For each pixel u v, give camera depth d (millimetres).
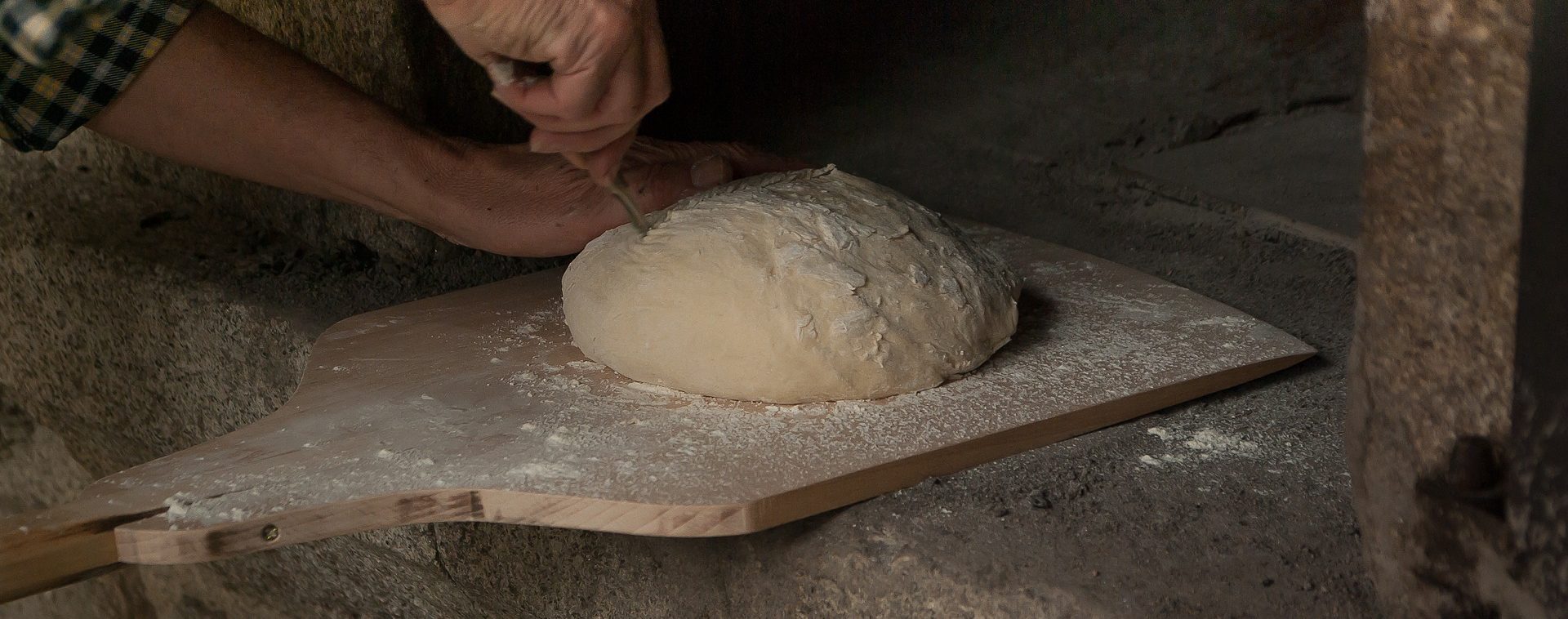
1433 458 690
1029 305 1454
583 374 1299
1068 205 2027
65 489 2326
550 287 1604
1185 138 2178
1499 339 631
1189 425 1223
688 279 1223
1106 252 1816
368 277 1760
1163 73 2166
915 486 1103
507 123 1856
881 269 1239
